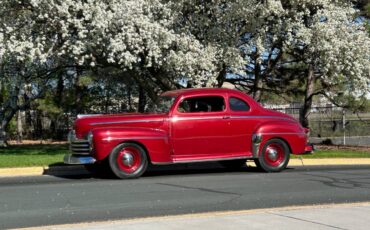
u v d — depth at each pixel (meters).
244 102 12.51
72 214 7.69
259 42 18.09
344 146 23.27
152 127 11.72
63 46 15.73
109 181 11.23
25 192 9.75
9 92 23.78
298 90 24.84
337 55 17.44
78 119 11.86
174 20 17.17
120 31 15.86
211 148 12.07
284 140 12.77
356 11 21.30
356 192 9.77
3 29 16.41
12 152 19.02
